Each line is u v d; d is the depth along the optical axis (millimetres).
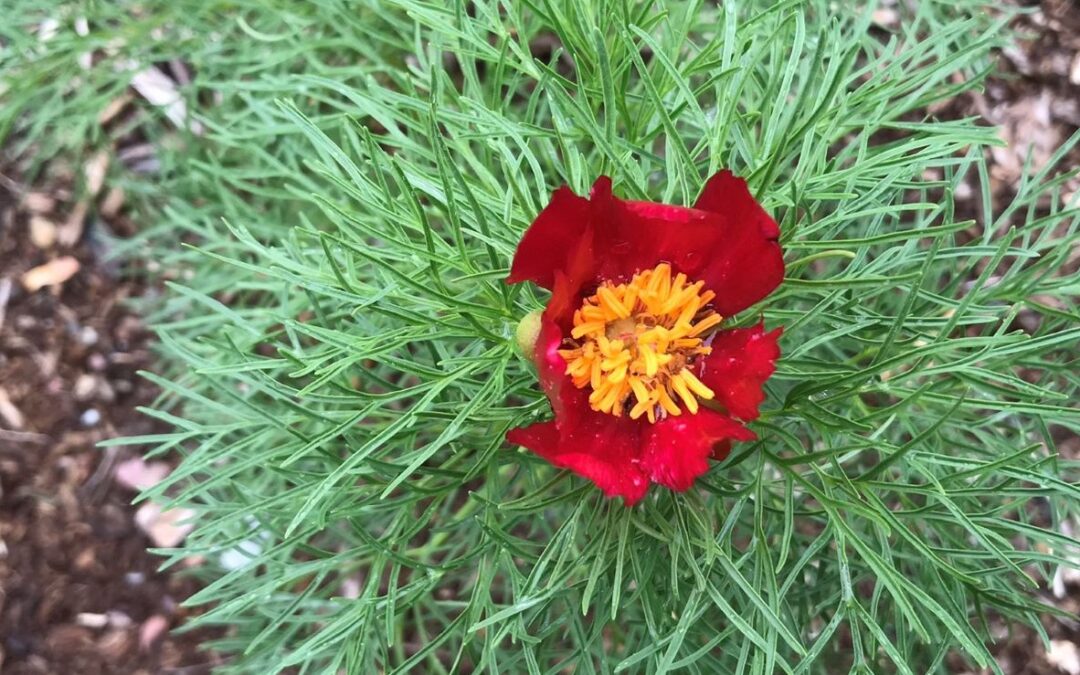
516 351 214
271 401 350
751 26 248
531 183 315
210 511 293
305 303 319
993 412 291
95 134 375
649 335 178
